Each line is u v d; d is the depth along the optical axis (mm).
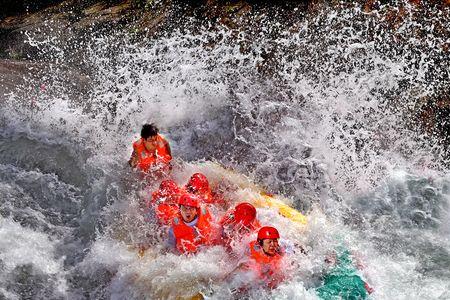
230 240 11141
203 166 14133
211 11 21812
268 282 10164
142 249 11547
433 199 13328
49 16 25844
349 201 13609
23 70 20359
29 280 11438
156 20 22812
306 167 14695
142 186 13555
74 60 21547
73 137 15883
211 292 10203
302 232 11578
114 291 10945
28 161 14812
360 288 10016
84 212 13281
